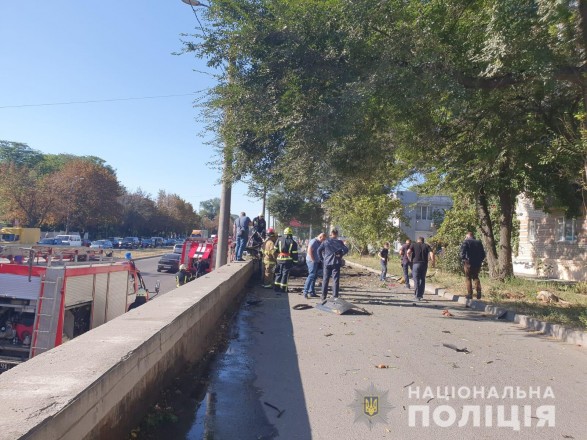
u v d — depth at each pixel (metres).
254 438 4.95
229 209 17.56
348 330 10.30
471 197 19.84
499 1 9.09
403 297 16.19
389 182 20.03
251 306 13.42
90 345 4.98
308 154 11.81
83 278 8.95
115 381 4.29
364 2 9.86
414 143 14.01
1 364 8.16
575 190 17.44
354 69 10.62
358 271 26.70
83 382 3.82
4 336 8.44
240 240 19.33
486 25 10.35
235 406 5.83
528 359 8.27
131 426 4.74
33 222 64.12
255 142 13.72
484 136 14.17
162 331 5.85
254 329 10.29
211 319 9.48
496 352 8.70
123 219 87.75
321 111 10.36
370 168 13.12
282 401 6.02
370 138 11.89
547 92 12.19
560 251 25.34
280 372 7.21
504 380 7.00
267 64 10.62
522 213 27.98
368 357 8.10
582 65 9.88
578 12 9.40
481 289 16.30
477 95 11.79
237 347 8.70
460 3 10.72
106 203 70.69
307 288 15.29
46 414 3.18
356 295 16.47
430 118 12.64
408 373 7.23
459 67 10.95
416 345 9.06
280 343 9.05
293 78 10.67
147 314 6.77
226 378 6.89
